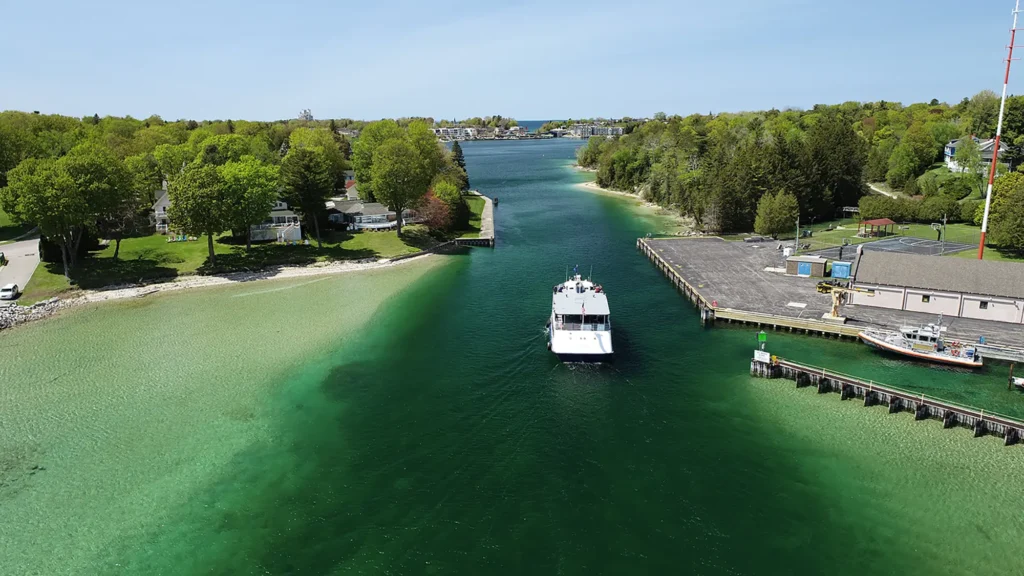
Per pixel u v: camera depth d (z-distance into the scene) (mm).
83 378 53969
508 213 147250
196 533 34969
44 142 122438
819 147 121625
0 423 46438
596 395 50719
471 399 50250
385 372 55312
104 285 80375
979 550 32750
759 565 32125
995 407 46562
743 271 84312
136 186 99750
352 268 92000
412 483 39344
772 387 51625
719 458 41531
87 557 33250
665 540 34062
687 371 55062
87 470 40812
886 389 47469
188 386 52438
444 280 86188
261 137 182750
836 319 63750
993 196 89062
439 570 32125
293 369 55844
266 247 99250
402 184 104062
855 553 32781
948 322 62250
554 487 38781
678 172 143250
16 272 82000
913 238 98062
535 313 71250
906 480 38688
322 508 37031
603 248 107250
